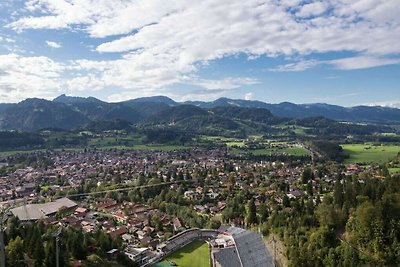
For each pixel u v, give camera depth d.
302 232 195.12
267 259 194.88
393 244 159.75
